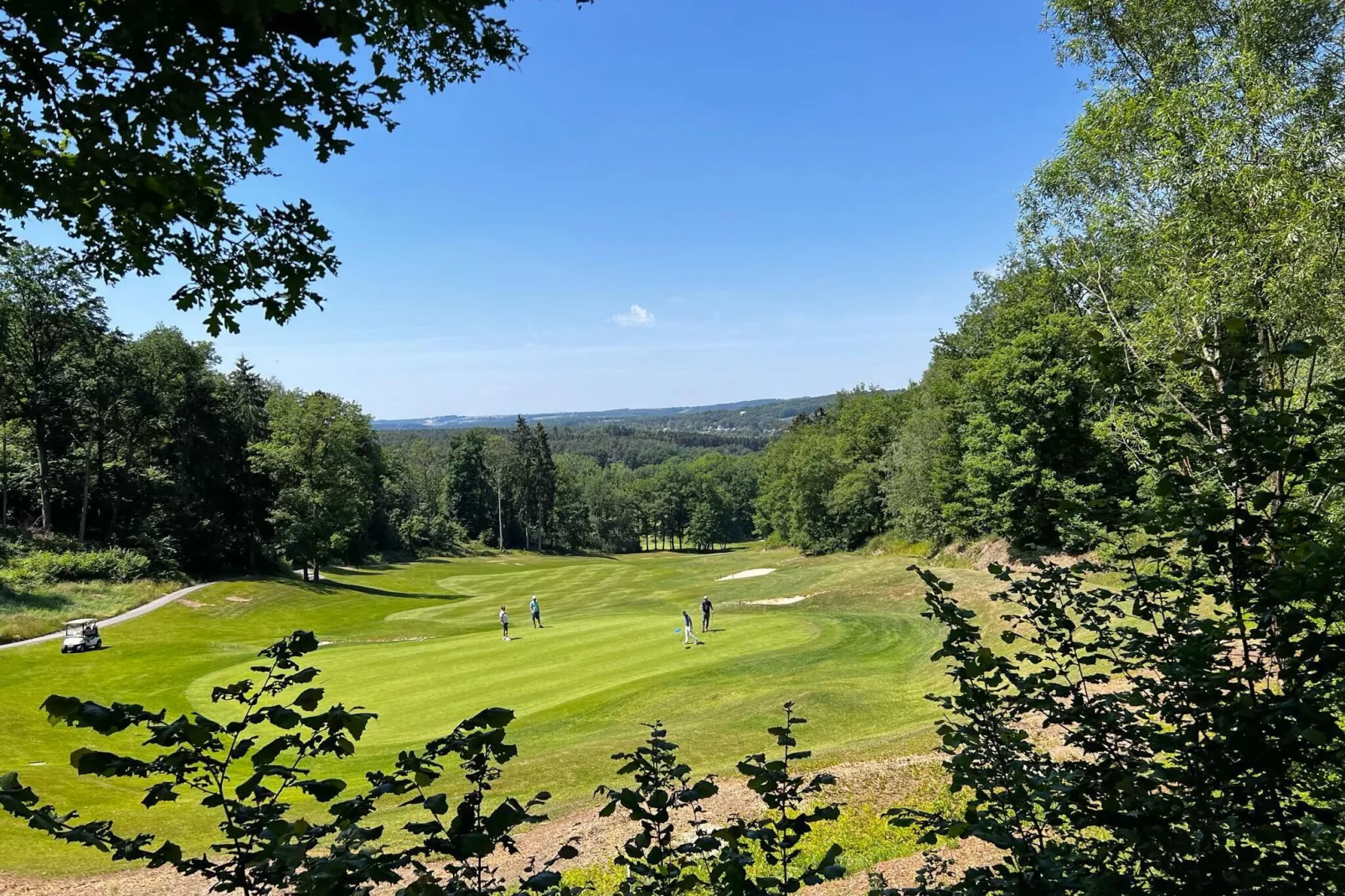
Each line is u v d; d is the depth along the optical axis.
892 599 29.59
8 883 8.88
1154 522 3.16
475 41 4.86
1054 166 16.41
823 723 14.64
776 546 84.94
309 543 50.44
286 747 2.49
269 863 2.40
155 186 3.43
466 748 2.68
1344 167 11.21
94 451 46.00
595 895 7.66
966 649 3.40
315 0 3.24
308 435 50.88
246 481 53.25
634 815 3.19
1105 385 3.56
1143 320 12.62
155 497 47.59
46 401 41.84
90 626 26.41
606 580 56.38
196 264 4.27
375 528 82.88
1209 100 11.66
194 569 47.19
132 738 16.41
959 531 41.56
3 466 42.88
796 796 3.22
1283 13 12.40
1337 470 2.86
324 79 3.66
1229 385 3.03
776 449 86.25
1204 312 11.02
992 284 41.69
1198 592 3.31
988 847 8.04
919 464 44.69
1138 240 13.73
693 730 14.30
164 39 3.12
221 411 52.81
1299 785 2.87
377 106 3.98
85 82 3.32
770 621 26.78
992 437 34.41
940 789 9.87
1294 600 2.80
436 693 19.00
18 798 2.11
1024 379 31.86
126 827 11.01
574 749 13.38
